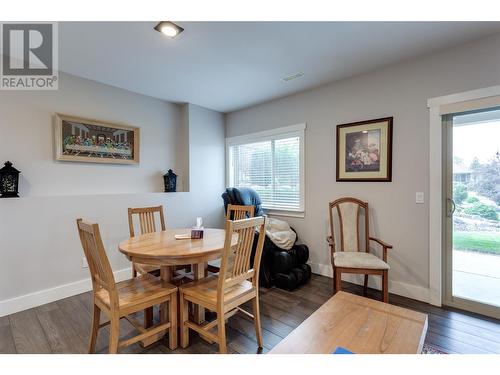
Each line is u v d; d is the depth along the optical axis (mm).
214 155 4297
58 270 2609
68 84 2836
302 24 1953
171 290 1783
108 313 1561
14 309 2332
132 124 3412
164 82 3104
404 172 2609
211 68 2719
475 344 1828
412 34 2100
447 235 2416
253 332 2018
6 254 2311
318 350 1186
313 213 3340
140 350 1786
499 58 2096
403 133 2609
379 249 2779
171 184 3695
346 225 2826
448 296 2408
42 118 2670
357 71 2818
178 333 1862
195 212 3949
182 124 3988
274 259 2869
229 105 4027
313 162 3326
